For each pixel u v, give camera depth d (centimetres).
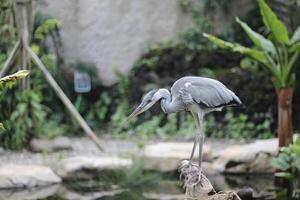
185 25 1725
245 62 1584
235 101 795
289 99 1175
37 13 1623
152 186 1186
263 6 1085
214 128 1550
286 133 1180
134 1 1731
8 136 1366
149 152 1271
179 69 1636
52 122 1527
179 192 1132
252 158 1241
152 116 1606
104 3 1719
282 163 1096
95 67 1688
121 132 1595
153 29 1733
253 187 1148
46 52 1628
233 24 1686
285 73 1159
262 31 1656
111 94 1689
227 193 734
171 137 1530
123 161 1230
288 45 1127
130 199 1075
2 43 1423
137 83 1653
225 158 1250
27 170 1170
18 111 1362
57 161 1245
